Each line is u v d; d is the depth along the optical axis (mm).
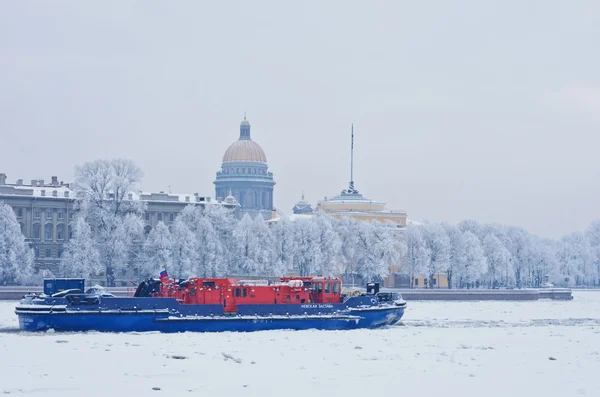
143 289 198375
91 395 110000
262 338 171000
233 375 125125
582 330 199875
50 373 125375
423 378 123688
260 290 193125
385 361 139750
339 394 112188
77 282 191625
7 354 143000
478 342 170875
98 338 167375
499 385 118812
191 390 113750
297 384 118500
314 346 158625
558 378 124375
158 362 135875
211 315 184750
